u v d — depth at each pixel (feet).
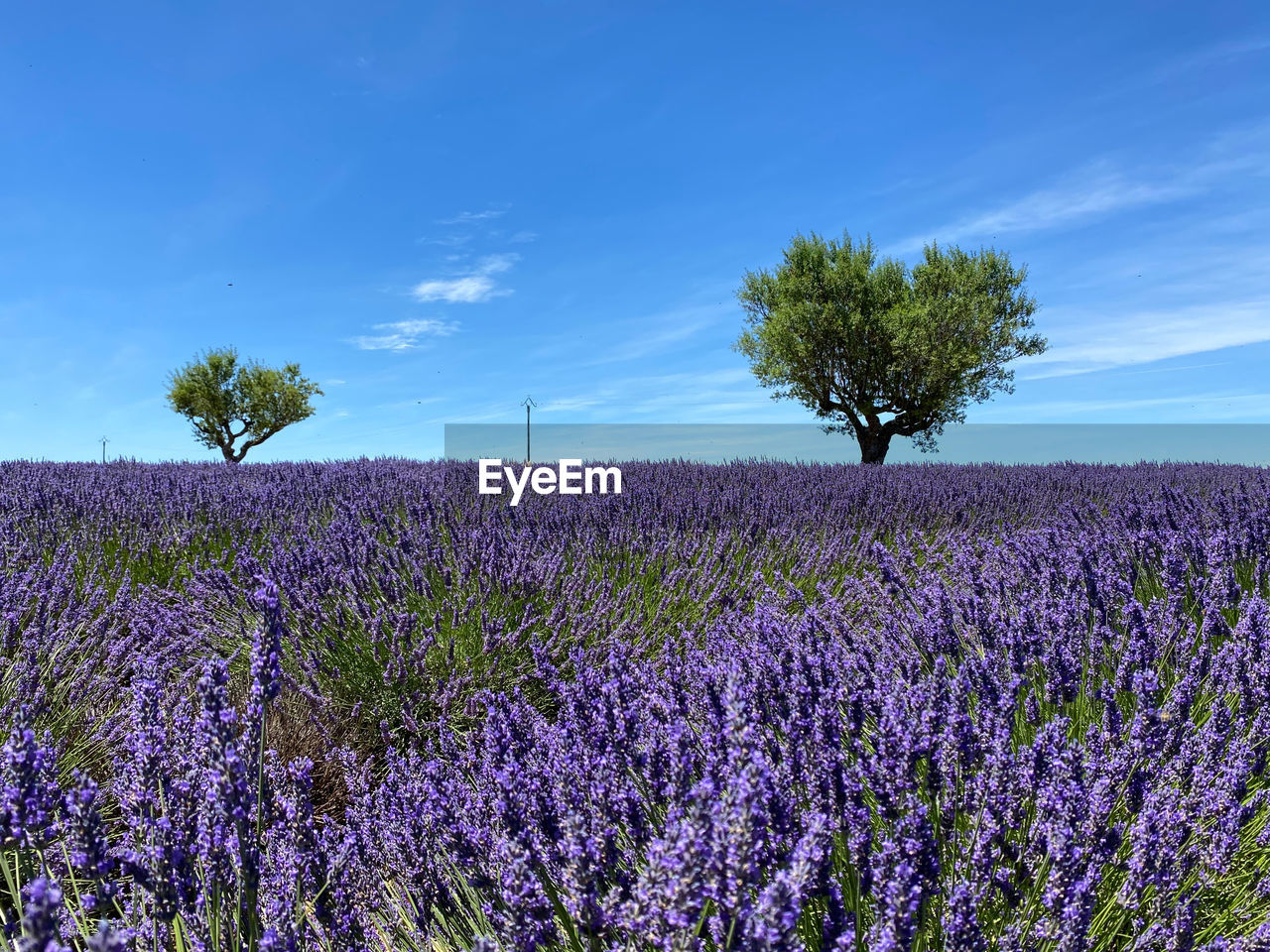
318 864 5.42
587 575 14.48
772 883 3.47
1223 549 11.12
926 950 4.52
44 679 9.16
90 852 4.16
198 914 4.60
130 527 16.08
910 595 11.71
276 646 4.91
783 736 6.80
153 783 5.35
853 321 71.41
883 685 7.61
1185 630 9.92
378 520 16.42
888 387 76.13
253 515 17.47
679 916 3.45
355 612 11.75
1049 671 7.56
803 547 17.57
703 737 6.28
